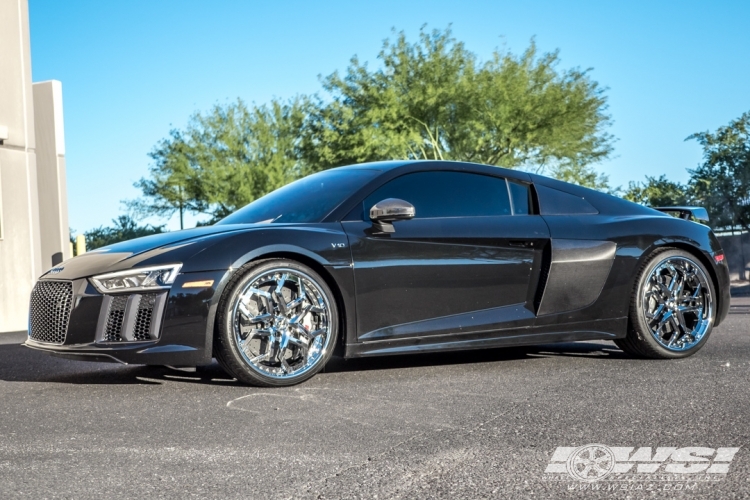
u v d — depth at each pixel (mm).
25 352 6000
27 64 11273
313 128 30531
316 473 2410
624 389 3719
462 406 3375
